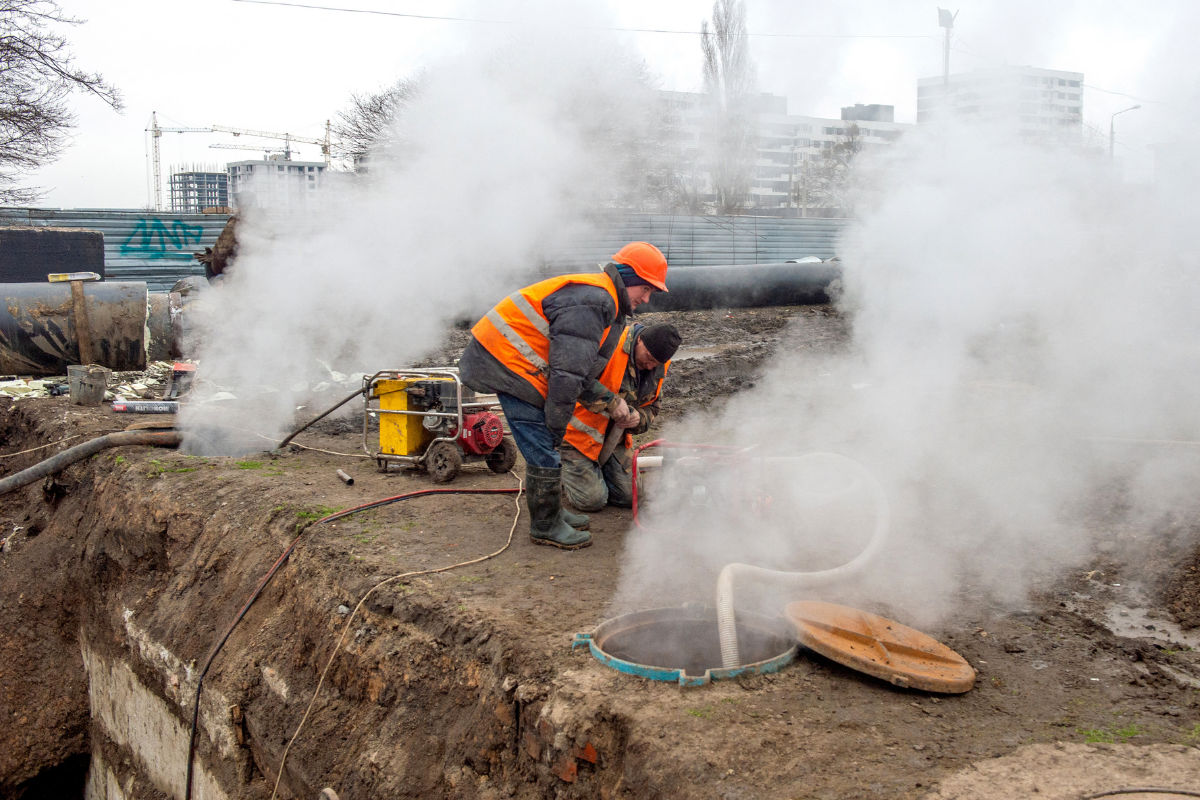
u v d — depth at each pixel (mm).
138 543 5785
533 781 2793
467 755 3037
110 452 6785
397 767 3256
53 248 13523
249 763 4320
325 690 3883
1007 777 2170
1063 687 2721
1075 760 2248
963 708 2586
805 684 2752
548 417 3828
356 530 4543
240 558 4961
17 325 9758
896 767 2240
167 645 5043
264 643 4383
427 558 4082
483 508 4910
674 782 2283
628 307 4102
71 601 6605
